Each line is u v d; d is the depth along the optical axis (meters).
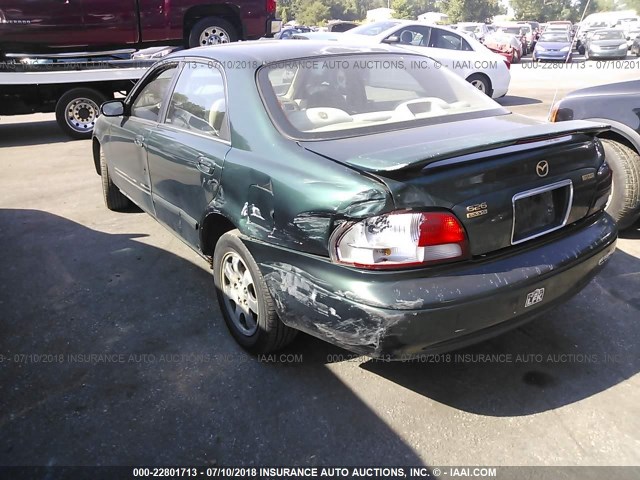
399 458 2.31
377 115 3.03
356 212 2.20
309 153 2.55
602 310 3.41
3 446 2.39
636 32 27.25
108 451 2.36
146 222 5.13
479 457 2.31
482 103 3.40
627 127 4.23
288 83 3.04
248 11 9.35
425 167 2.18
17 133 10.12
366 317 2.20
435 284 2.21
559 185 2.57
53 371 2.89
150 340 3.17
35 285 3.87
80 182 6.53
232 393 2.71
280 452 2.35
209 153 3.05
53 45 8.55
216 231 3.26
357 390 2.73
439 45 10.98
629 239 4.53
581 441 2.38
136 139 4.12
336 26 30.02
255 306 2.88
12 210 5.52
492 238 2.35
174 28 9.00
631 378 2.79
